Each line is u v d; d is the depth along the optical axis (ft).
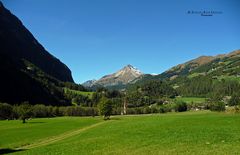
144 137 145.07
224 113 370.73
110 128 237.25
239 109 382.01
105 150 115.44
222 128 156.04
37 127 355.56
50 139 238.27
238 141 108.58
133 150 108.27
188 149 99.04
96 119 508.53
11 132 301.84
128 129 200.64
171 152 96.53
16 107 599.57
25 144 216.54
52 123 422.41
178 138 128.77
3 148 196.65
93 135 197.06
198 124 193.47
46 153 128.88
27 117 469.16
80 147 133.39
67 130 311.06
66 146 145.69
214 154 87.45
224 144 103.81
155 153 97.71
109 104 522.47
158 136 143.43
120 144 128.16
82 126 361.51
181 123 212.64
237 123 182.29
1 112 578.66
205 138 122.11
